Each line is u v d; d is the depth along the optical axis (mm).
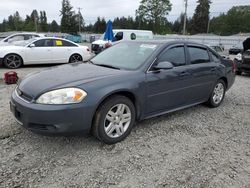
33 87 3436
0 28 99938
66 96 3225
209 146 3840
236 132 4414
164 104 4383
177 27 92562
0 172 2969
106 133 3615
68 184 2824
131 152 3545
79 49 12516
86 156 3389
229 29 85625
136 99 3895
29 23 91188
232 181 2998
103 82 3521
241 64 10852
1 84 7414
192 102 5059
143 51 4410
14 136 3840
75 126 3281
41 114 3160
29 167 3098
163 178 2998
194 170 3186
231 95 7141
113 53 4758
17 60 10938
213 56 5551
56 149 3529
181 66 4629
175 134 4199
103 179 2936
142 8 69125
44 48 11477
